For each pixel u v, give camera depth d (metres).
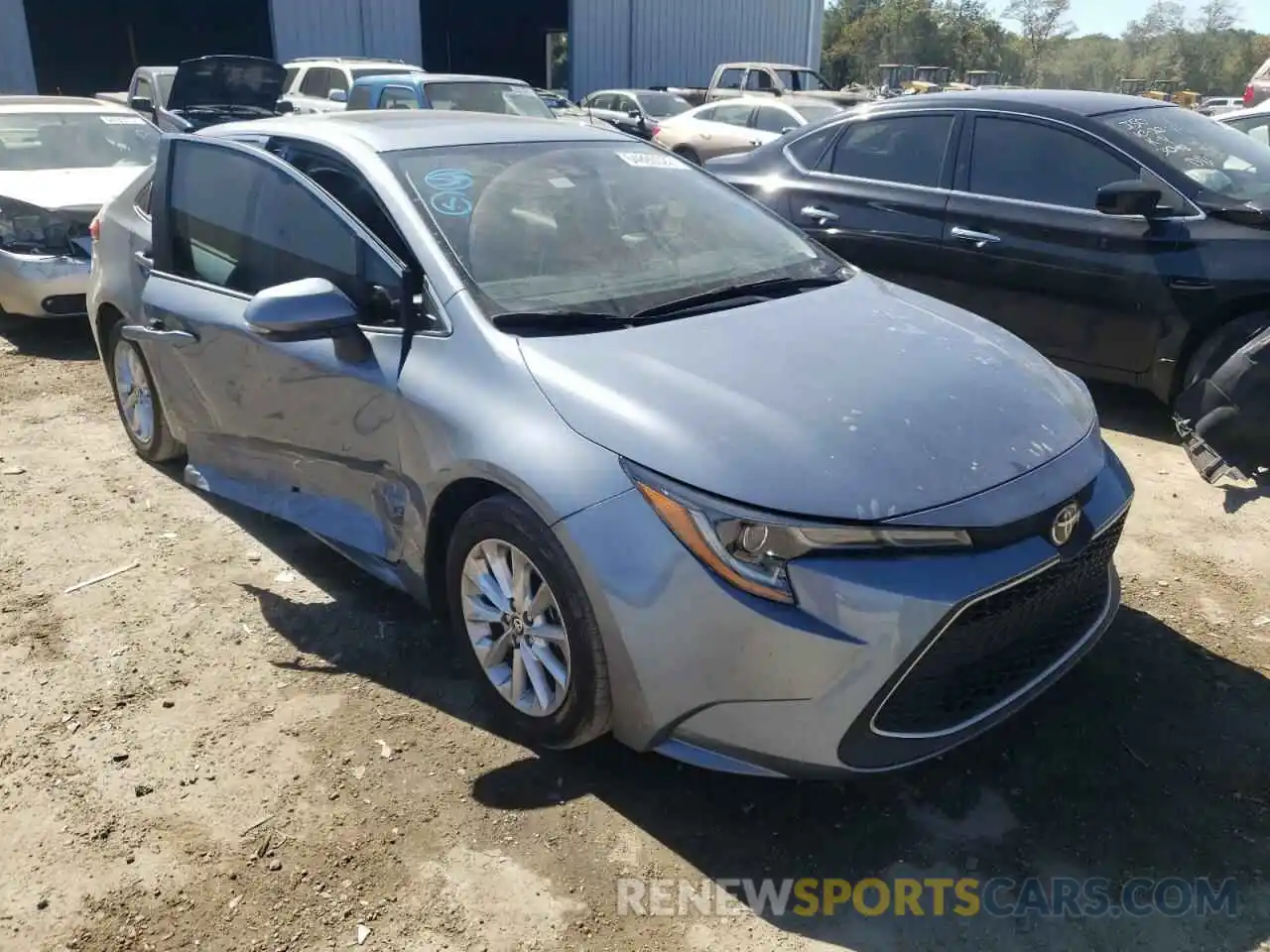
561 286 3.21
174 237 4.22
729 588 2.40
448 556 3.03
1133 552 4.12
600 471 2.58
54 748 2.97
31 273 6.88
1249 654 3.42
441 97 12.40
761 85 20.88
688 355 2.87
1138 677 3.29
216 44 30.50
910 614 2.35
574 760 2.92
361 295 3.31
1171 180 5.22
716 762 2.53
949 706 2.54
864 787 2.82
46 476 4.88
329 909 2.43
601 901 2.46
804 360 2.89
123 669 3.35
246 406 3.78
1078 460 2.78
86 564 4.03
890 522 2.41
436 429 2.95
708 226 3.77
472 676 3.10
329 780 2.84
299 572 3.98
